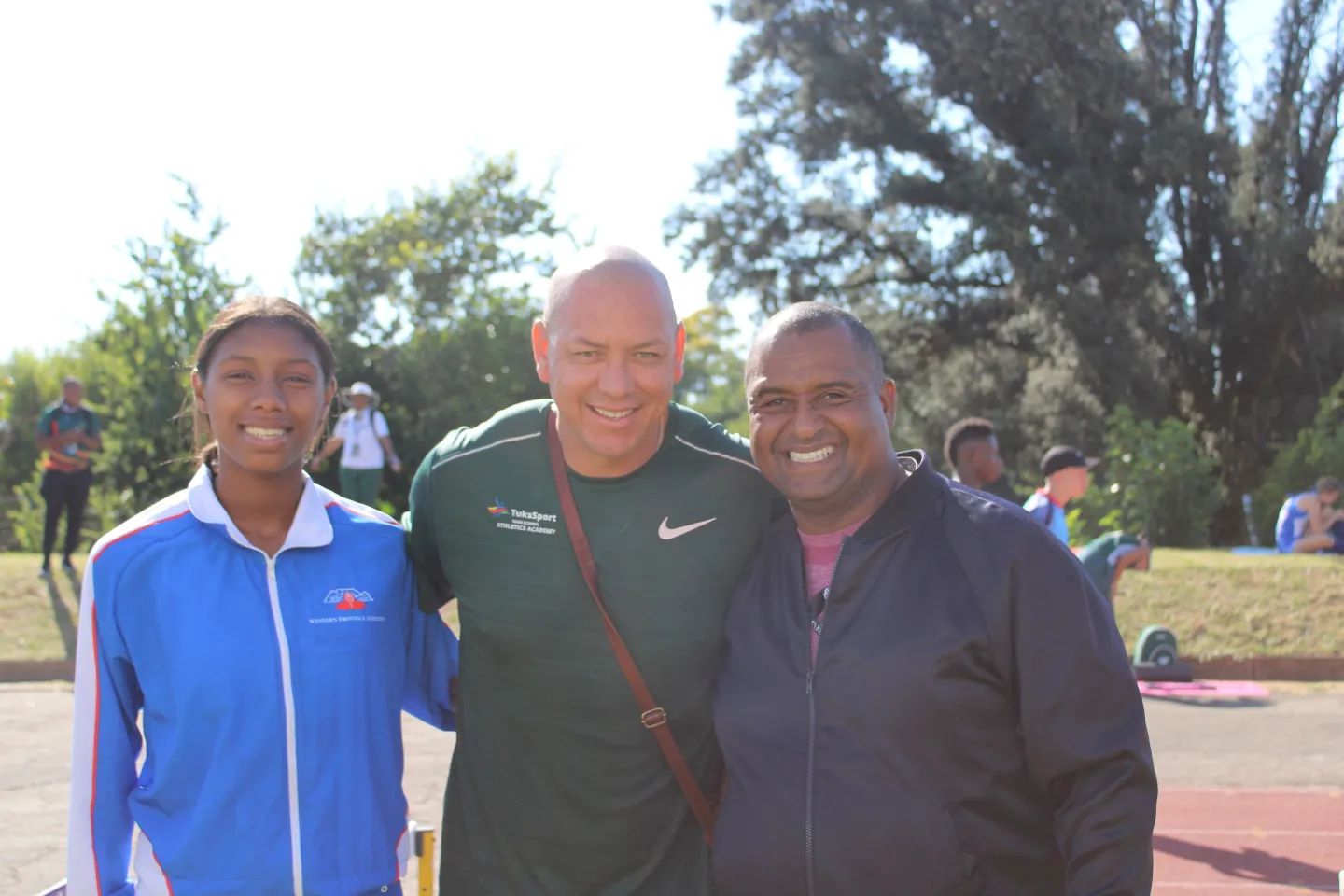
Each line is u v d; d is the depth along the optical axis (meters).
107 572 2.60
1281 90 27.23
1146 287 26.94
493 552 2.85
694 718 2.82
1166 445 18.98
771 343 2.61
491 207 30.70
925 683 2.37
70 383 12.46
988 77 28.11
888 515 2.53
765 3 29.66
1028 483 28.19
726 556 2.82
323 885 2.57
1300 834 6.00
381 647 2.75
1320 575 11.38
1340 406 21.78
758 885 2.44
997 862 2.41
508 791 2.89
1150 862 2.35
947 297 31.38
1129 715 2.41
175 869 2.51
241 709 2.54
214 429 2.70
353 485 14.66
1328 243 25.03
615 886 2.88
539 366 2.94
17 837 5.91
